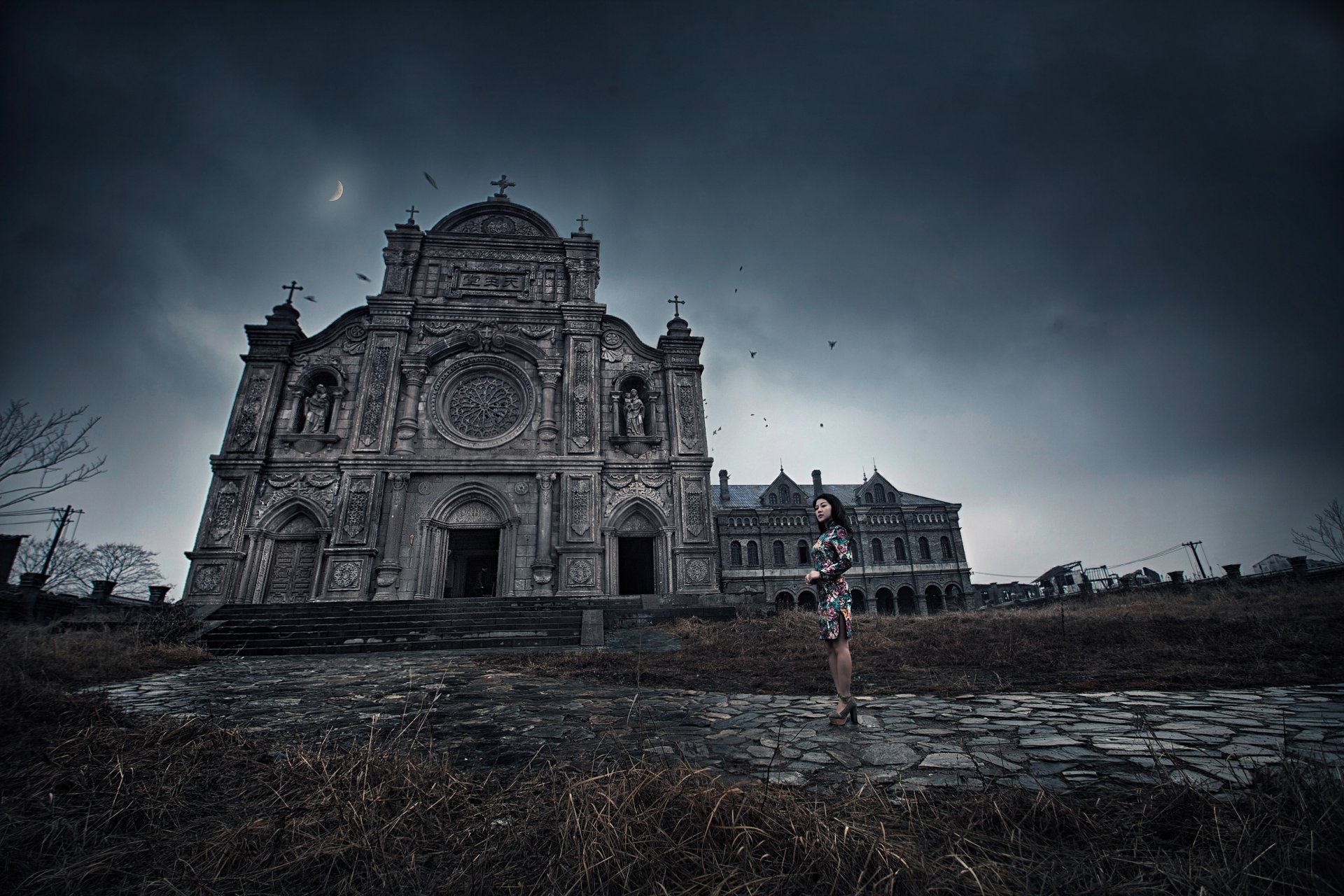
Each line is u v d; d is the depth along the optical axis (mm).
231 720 5039
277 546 20609
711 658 9703
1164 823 2248
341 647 13422
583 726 4668
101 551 41906
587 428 22938
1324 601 11883
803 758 3479
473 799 2801
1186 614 11703
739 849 2045
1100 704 4871
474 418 23203
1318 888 1702
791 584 40969
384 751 3328
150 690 6984
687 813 2260
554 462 22109
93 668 8359
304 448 21484
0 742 3666
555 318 24656
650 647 12227
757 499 46844
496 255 25578
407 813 2465
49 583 37531
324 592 19469
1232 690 5266
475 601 17891
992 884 1845
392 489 21062
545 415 23031
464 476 21875
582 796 2412
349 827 2379
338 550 19859
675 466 22891
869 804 2518
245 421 21328
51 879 2057
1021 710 4719
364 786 2762
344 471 20938
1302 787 2227
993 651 8633
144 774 3086
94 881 2078
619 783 2553
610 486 22594
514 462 21891
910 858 1945
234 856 2189
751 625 14258
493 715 5164
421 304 23781
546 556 20922
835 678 4523
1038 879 1914
